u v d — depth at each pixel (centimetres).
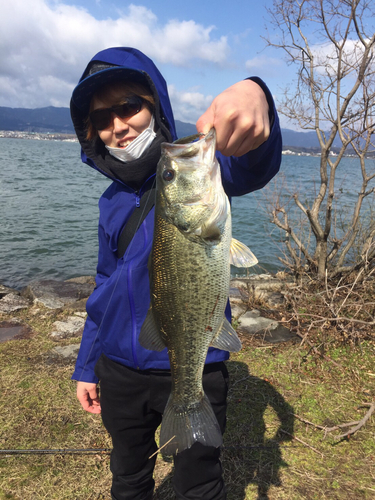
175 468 171
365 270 501
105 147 205
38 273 819
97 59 191
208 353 167
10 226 1202
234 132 125
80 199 1767
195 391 155
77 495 234
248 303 516
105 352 181
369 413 278
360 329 415
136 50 192
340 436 265
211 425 151
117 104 176
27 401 312
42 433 281
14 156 4825
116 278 177
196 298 150
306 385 338
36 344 407
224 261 150
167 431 151
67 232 1168
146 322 162
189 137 153
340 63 493
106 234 194
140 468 190
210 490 168
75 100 184
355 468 251
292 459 260
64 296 552
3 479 243
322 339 397
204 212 146
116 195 196
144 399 178
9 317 478
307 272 579
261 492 235
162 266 151
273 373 356
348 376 350
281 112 560
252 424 292
